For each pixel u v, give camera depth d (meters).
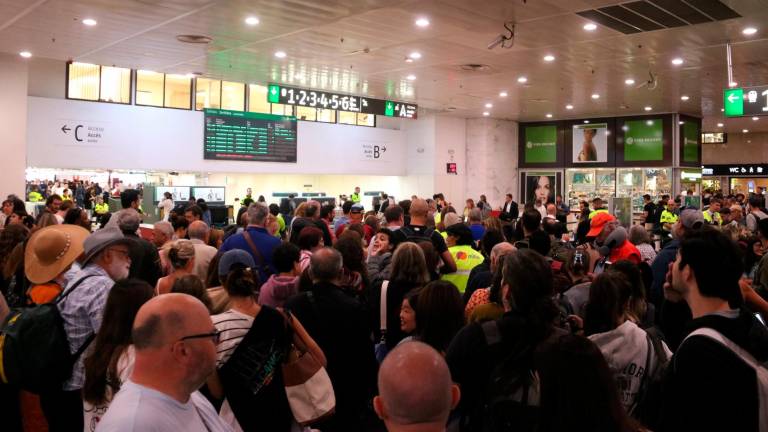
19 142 11.32
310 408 2.58
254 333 2.48
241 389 2.44
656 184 19.42
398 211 5.53
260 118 17.67
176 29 9.20
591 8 8.14
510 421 1.98
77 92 14.59
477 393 2.17
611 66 12.07
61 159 14.21
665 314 3.62
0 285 4.35
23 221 7.81
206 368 1.63
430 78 13.60
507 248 3.80
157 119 15.77
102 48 10.56
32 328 2.59
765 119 21.41
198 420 1.63
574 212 18.25
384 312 3.71
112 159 15.00
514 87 14.71
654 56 11.11
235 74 13.23
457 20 8.73
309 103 13.09
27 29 9.23
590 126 20.70
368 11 8.23
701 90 14.87
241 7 8.02
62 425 2.67
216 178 18.00
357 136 20.06
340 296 3.24
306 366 2.61
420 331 2.80
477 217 6.89
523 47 10.46
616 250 4.88
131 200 6.45
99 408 2.20
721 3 7.91
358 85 14.61
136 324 1.59
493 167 21.50
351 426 3.20
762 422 1.70
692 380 1.74
